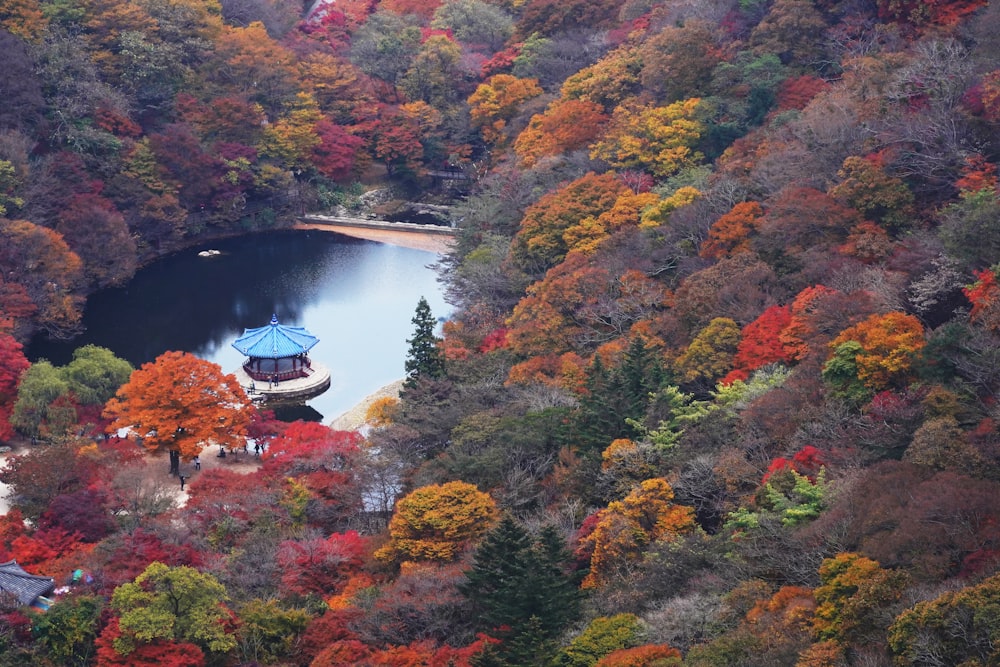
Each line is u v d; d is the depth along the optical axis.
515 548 63.78
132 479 84.56
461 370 102.56
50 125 153.25
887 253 94.50
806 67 139.75
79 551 76.06
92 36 167.38
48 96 154.75
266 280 148.62
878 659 49.78
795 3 141.75
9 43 150.12
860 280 89.38
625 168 138.38
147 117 168.88
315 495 83.94
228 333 131.12
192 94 175.00
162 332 131.00
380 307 139.88
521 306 110.31
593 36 184.38
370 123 187.75
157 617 64.00
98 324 132.75
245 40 182.50
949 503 57.38
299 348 117.69
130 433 99.88
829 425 73.00
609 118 152.12
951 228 88.81
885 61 121.06
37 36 158.62
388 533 78.50
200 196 164.88
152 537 75.50
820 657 50.31
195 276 149.62
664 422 80.00
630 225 120.25
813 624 53.81
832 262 95.00
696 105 138.50
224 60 181.88
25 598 68.31
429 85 196.12
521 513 78.50
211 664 65.50
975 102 107.31
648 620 59.03
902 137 106.19
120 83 167.12
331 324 134.25
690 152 137.62
